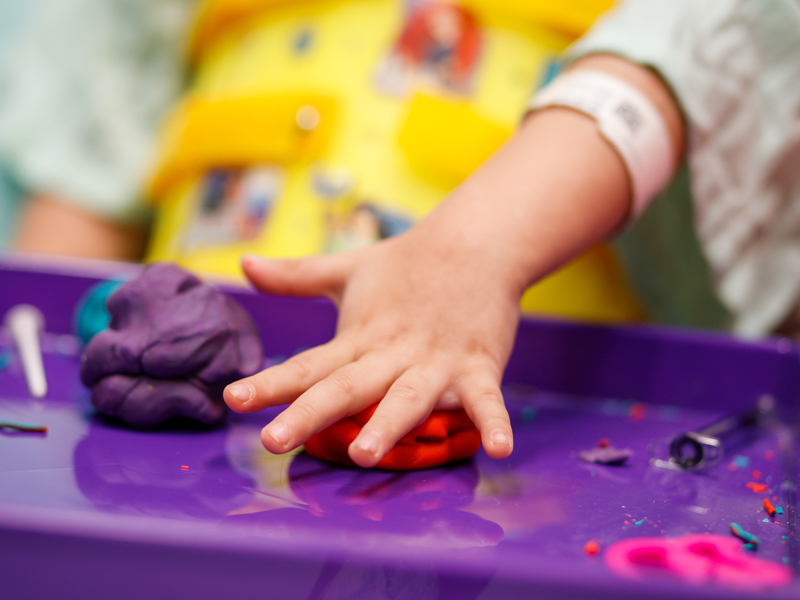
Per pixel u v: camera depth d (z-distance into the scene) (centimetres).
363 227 67
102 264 64
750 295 65
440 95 68
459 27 69
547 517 41
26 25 108
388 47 69
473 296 48
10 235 97
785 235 64
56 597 36
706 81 59
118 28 100
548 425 53
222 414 48
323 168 68
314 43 72
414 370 45
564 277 67
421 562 36
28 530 36
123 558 36
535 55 69
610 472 46
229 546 36
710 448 48
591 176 52
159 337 46
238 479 42
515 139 54
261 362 48
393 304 47
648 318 71
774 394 57
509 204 50
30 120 96
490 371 46
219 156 71
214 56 83
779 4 60
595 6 69
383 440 42
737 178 62
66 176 96
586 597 36
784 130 61
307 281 50
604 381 59
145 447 45
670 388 58
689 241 65
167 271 48
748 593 35
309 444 45
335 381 44
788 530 41
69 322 63
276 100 68
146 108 101
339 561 36
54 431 46
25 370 54
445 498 42
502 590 36
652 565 38
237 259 68
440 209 50
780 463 49
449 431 46
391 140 68
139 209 99
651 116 55
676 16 59
